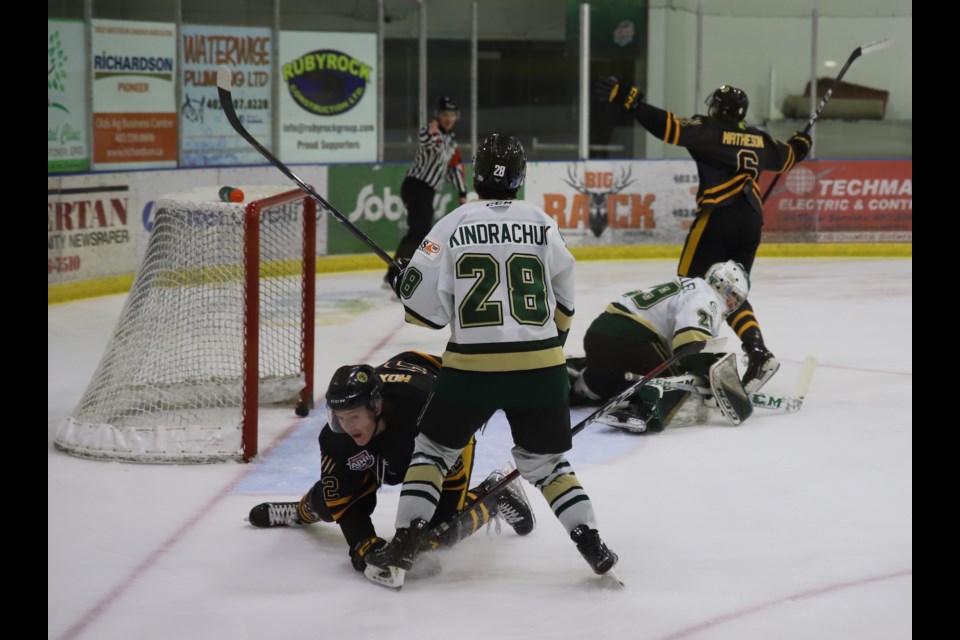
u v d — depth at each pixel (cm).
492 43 3591
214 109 2819
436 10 3497
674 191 3142
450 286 853
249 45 2855
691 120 1666
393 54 3375
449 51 3531
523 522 990
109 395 1304
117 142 2600
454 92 3556
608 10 3622
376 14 3070
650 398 1348
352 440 866
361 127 3055
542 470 880
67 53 2466
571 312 891
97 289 2444
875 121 3603
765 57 3638
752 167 1680
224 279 1343
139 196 2545
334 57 2986
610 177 3103
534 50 3638
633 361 1391
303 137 2975
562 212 3083
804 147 1761
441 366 891
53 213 2327
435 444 859
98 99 2545
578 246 3105
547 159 3706
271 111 2916
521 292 845
